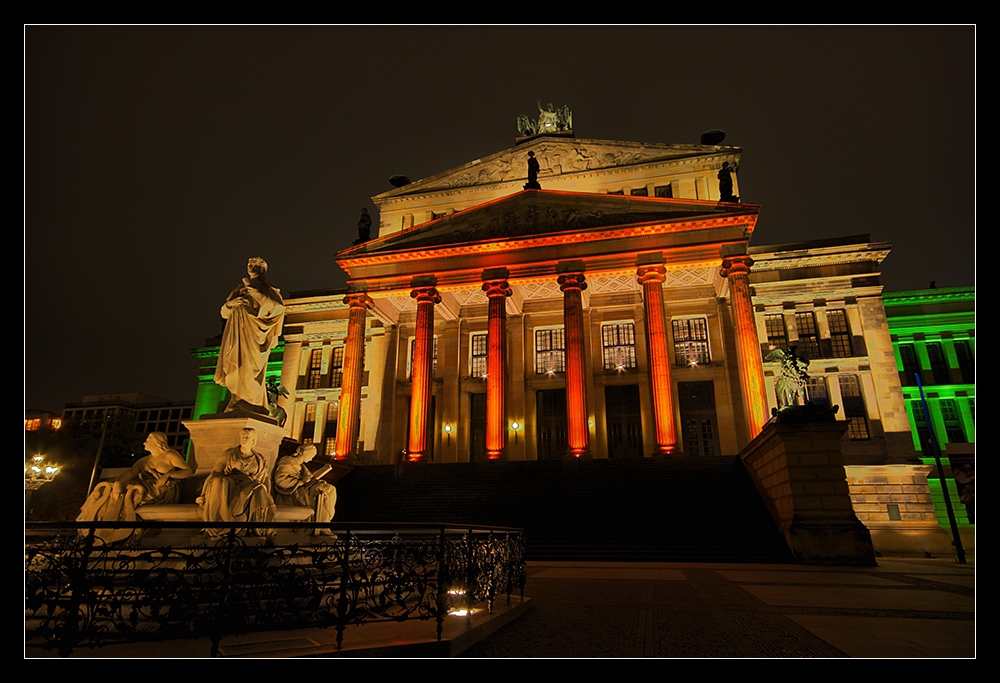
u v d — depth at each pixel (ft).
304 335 148.15
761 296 126.21
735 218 109.29
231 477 24.95
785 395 84.23
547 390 134.62
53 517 135.23
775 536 68.49
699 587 41.47
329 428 139.13
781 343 122.83
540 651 21.52
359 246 126.52
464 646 21.33
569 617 28.96
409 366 140.05
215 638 17.57
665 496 80.69
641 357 129.70
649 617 29.07
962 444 79.46
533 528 75.31
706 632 25.46
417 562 22.33
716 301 129.29
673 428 102.89
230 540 18.62
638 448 127.85
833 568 58.23
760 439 76.64
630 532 71.82
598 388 130.72
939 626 27.09
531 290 130.52
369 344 143.64
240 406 29.66
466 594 23.84
